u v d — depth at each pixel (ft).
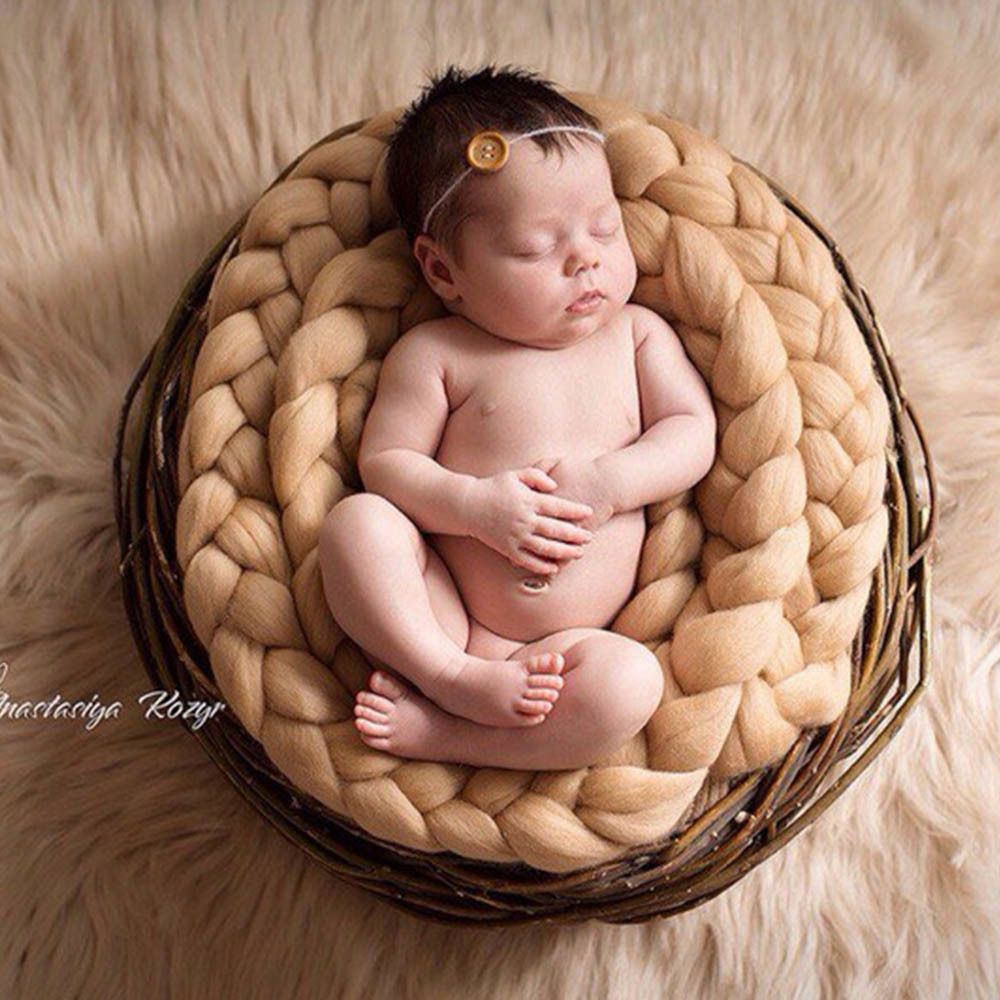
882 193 4.61
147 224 4.52
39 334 4.43
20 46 4.51
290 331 3.84
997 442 4.48
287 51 4.57
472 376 3.75
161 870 4.23
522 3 4.63
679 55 4.63
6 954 4.19
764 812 3.66
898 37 4.67
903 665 4.02
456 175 3.61
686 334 3.85
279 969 4.21
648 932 4.23
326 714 3.54
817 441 3.74
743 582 3.60
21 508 4.35
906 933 4.26
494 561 3.65
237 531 3.67
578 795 3.47
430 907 3.91
